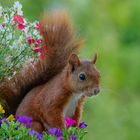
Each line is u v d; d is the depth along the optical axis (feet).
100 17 74.69
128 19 76.43
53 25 36.86
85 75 35.12
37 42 35.94
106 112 68.08
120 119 68.80
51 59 36.50
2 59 35.37
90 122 67.36
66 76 35.24
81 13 73.31
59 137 32.53
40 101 35.40
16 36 35.76
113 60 71.56
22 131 32.22
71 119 34.50
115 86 71.15
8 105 36.65
